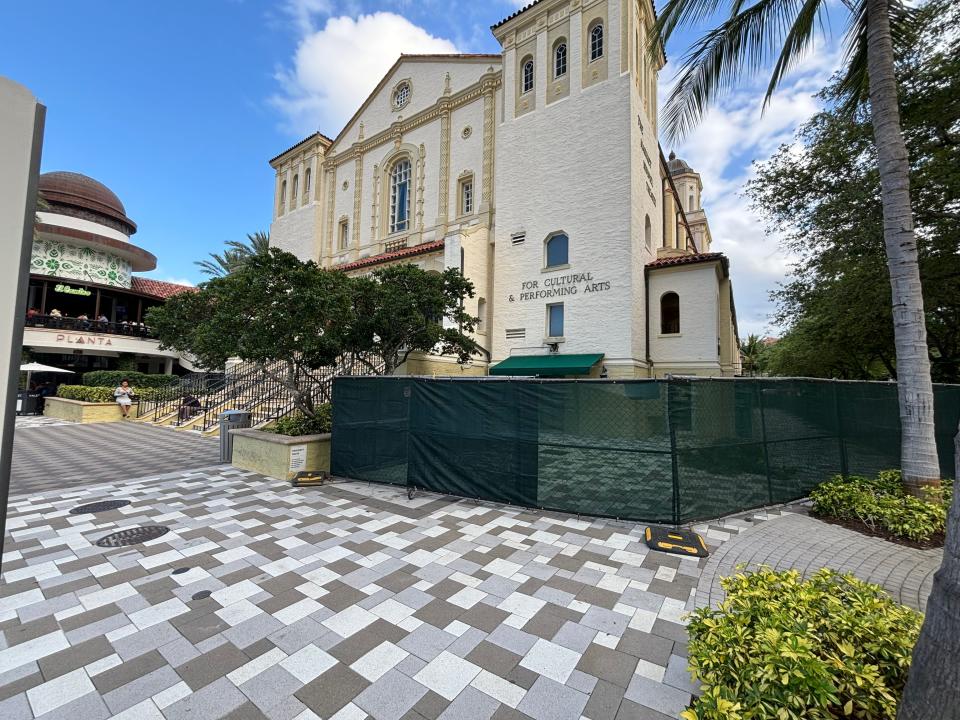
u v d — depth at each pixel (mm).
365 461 7672
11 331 1823
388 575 4312
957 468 2041
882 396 8148
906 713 1933
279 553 4824
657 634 3357
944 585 1930
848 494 6000
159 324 18266
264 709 2609
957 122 9977
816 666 2080
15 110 1902
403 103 23188
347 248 24703
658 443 5684
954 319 14141
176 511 6242
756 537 5277
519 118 17609
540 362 15414
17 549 4926
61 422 17766
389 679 2869
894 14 6895
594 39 16266
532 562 4609
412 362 15023
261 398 15742
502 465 6488
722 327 17609
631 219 14680
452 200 20375
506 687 2795
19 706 2621
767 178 14016
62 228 23406
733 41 7027
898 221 6219
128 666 2990
